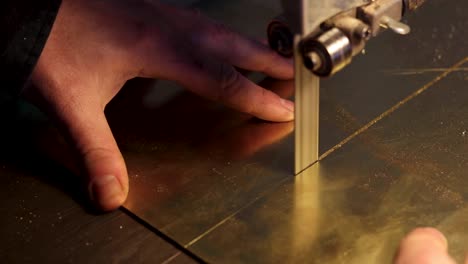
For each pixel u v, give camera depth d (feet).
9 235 1.53
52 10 1.64
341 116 1.71
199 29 1.84
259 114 1.70
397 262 1.33
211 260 1.45
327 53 1.40
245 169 1.62
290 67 1.84
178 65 1.71
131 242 1.50
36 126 1.75
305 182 1.58
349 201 1.53
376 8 1.47
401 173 1.57
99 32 1.70
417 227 1.47
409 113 1.70
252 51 1.83
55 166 1.66
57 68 1.64
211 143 1.68
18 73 1.63
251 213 1.52
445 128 1.66
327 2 1.41
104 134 1.60
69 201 1.59
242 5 2.11
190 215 1.53
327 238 1.47
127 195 1.58
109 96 1.70
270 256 1.45
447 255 1.33
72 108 1.61
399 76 1.80
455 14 1.95
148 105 1.79
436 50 1.86
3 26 1.63
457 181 1.55
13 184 1.63
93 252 1.49
